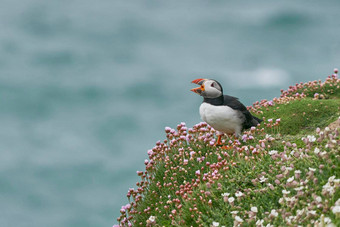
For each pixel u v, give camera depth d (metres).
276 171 9.45
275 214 7.73
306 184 8.45
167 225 10.03
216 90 11.88
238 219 7.90
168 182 11.80
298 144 11.42
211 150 12.27
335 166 8.69
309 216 7.34
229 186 9.72
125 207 11.17
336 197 7.82
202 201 9.47
